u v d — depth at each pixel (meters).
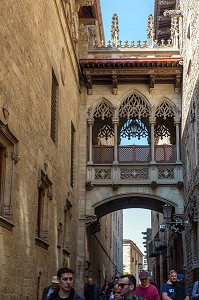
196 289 12.08
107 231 48.56
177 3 32.78
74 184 26.88
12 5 13.70
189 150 24.97
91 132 29.31
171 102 29.34
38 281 17.17
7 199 13.48
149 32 30.38
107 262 48.62
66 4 24.55
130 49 30.06
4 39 12.81
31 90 16.17
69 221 25.02
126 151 29.03
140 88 29.62
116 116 29.28
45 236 18.67
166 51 29.97
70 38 25.47
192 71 23.95
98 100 29.61
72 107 26.55
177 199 27.94
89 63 28.97
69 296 6.95
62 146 22.81
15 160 13.90
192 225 24.06
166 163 28.41
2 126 12.66
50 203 19.58
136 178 28.31
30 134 15.92
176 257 32.94
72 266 25.84
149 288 9.80
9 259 13.21
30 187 15.91
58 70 21.98
